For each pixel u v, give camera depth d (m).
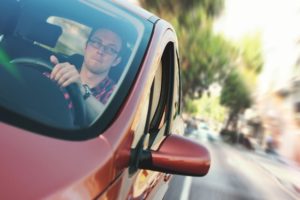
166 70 3.00
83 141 1.69
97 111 1.88
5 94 1.75
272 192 12.51
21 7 2.26
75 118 1.80
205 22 57.56
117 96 1.98
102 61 2.11
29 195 1.33
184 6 54.62
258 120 69.25
